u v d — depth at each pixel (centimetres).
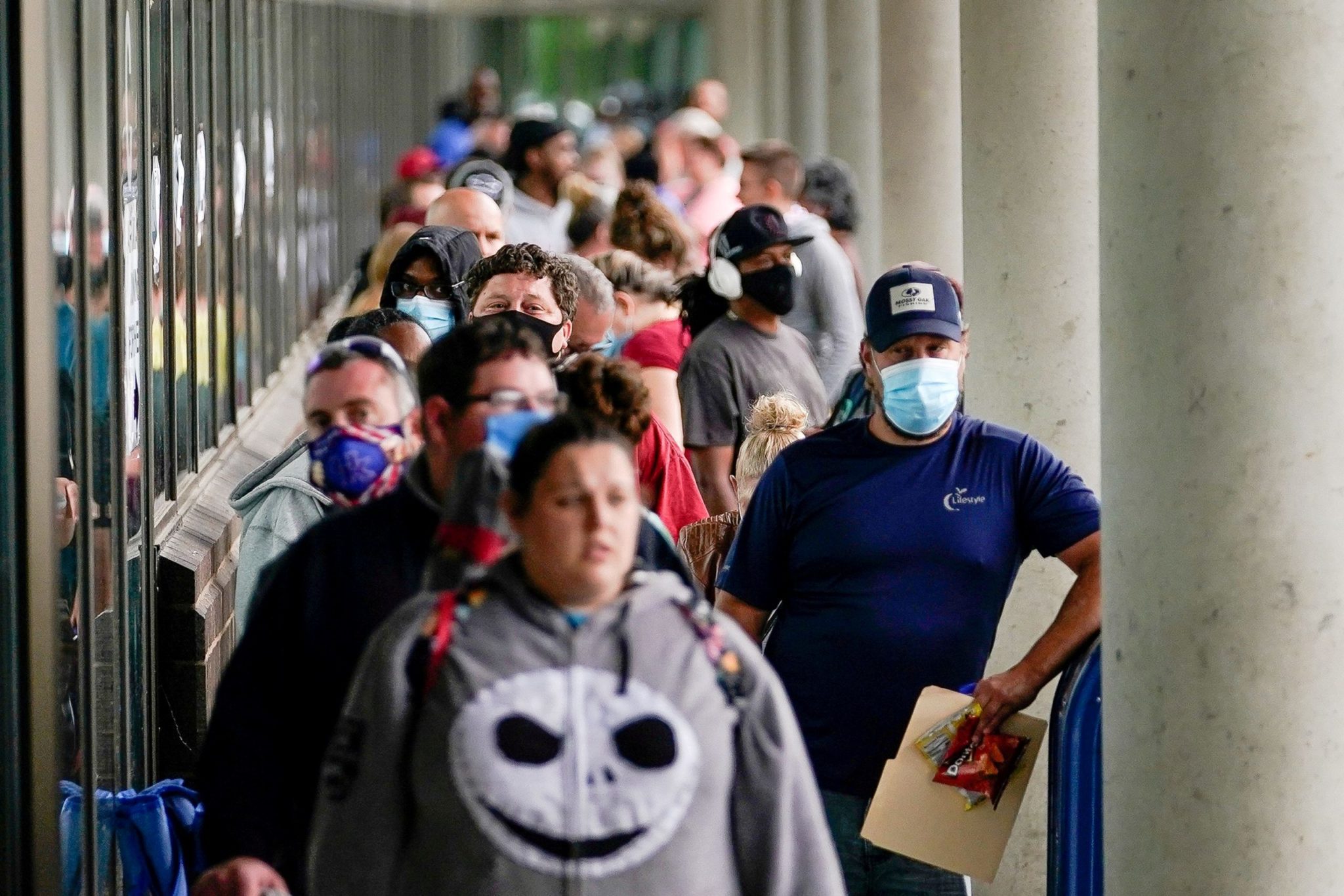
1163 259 1359
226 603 2697
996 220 2172
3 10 1411
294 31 5538
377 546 1258
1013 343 2167
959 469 1694
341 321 1933
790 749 1169
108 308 2012
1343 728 1358
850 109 4941
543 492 1124
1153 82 1356
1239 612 1350
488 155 4694
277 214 4769
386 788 1140
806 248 3062
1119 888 1442
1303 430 1334
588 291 2275
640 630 1146
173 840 1819
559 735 1124
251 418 3822
